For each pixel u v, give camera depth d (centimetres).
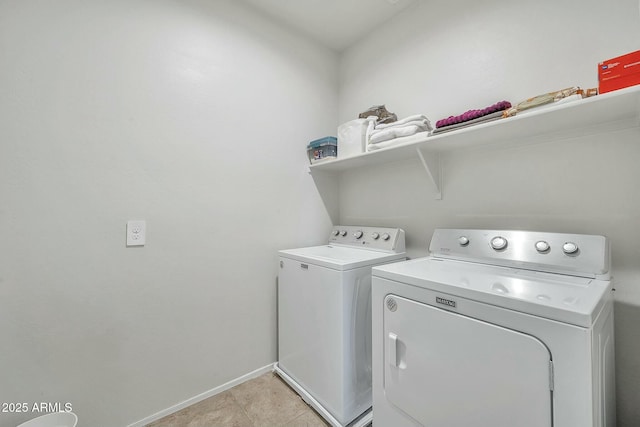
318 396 147
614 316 107
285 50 200
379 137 163
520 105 112
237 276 174
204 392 159
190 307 155
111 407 131
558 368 70
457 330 88
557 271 104
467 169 152
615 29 108
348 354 135
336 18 195
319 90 221
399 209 187
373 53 207
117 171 133
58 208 119
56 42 119
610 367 95
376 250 177
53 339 118
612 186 109
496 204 141
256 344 182
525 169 132
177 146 151
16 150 111
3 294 108
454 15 159
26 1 113
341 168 215
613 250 108
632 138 105
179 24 153
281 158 197
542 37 126
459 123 134
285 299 175
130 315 137
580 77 116
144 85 141
